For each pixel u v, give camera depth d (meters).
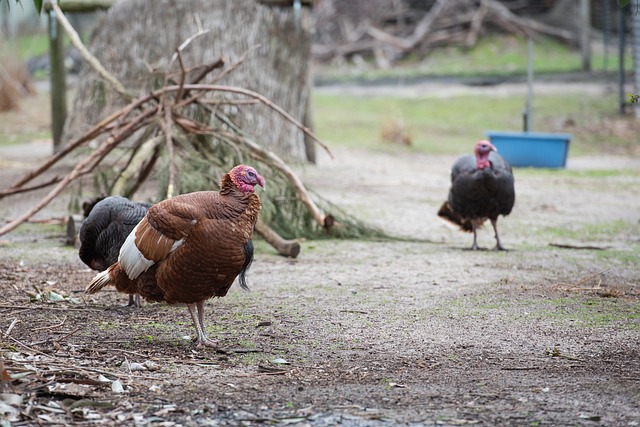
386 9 42.94
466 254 12.37
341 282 10.34
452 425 5.58
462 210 12.77
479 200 12.48
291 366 6.96
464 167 12.54
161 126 12.72
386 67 40.50
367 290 9.92
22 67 32.44
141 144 13.42
